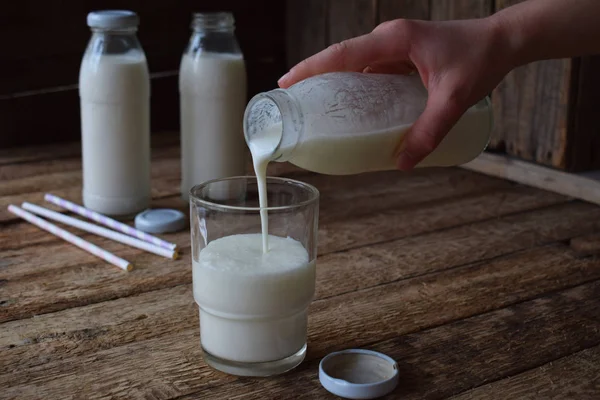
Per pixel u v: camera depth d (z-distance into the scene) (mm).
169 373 885
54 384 858
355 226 1384
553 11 953
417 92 958
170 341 958
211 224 864
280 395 844
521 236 1349
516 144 1730
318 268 1195
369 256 1246
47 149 1887
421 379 879
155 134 2061
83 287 1111
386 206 1501
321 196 1553
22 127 1914
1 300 1062
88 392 844
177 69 2105
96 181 1384
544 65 1634
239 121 1443
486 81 943
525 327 1008
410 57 940
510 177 1703
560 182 1604
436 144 923
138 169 1390
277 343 870
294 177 1681
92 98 1341
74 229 1352
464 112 942
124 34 1348
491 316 1039
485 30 940
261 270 834
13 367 892
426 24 936
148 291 1104
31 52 1897
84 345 945
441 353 939
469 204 1524
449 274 1180
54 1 1902
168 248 1232
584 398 845
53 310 1038
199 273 863
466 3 1747
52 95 1945
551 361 922
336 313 1044
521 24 944
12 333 973
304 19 2168
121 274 1160
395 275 1173
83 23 1959
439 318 1032
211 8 2119
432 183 1662
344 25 2041
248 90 2227
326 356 890
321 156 917
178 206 1475
